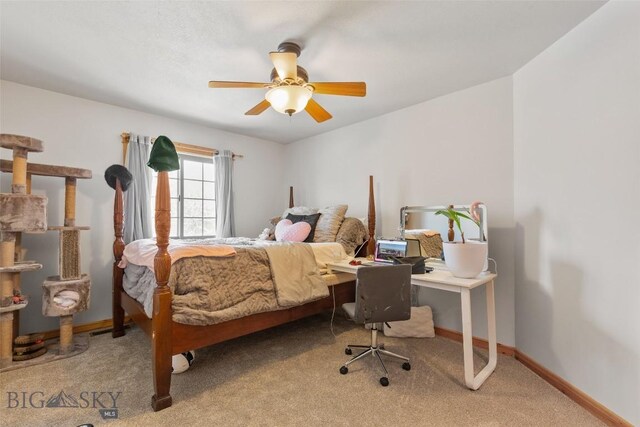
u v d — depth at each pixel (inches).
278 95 78.0
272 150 178.1
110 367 84.0
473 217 94.3
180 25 71.4
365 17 68.4
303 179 170.7
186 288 72.4
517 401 68.1
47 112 107.7
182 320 68.9
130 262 99.7
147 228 124.7
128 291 98.3
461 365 85.7
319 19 69.0
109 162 120.3
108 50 82.2
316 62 88.0
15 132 102.0
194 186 149.1
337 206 131.9
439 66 90.4
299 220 134.5
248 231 165.9
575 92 70.5
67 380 76.9
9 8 65.2
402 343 101.6
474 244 78.4
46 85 104.0
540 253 81.7
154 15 67.9
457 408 65.4
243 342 102.8
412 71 93.3
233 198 157.4
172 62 88.4
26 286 103.8
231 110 126.7
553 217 77.0
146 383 75.5
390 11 66.4
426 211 113.3
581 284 68.0
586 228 66.9
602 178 63.0
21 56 85.5
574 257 70.1
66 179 98.3
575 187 70.1
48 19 69.2
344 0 63.0
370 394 70.8
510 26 71.5
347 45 79.5
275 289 87.5
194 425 60.1
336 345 100.2
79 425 59.8
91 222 116.2
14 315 92.4
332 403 67.3
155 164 67.0
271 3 63.7
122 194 111.2
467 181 104.1
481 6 65.0
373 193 124.1
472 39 76.8
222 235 148.9
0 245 82.3
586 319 66.6
